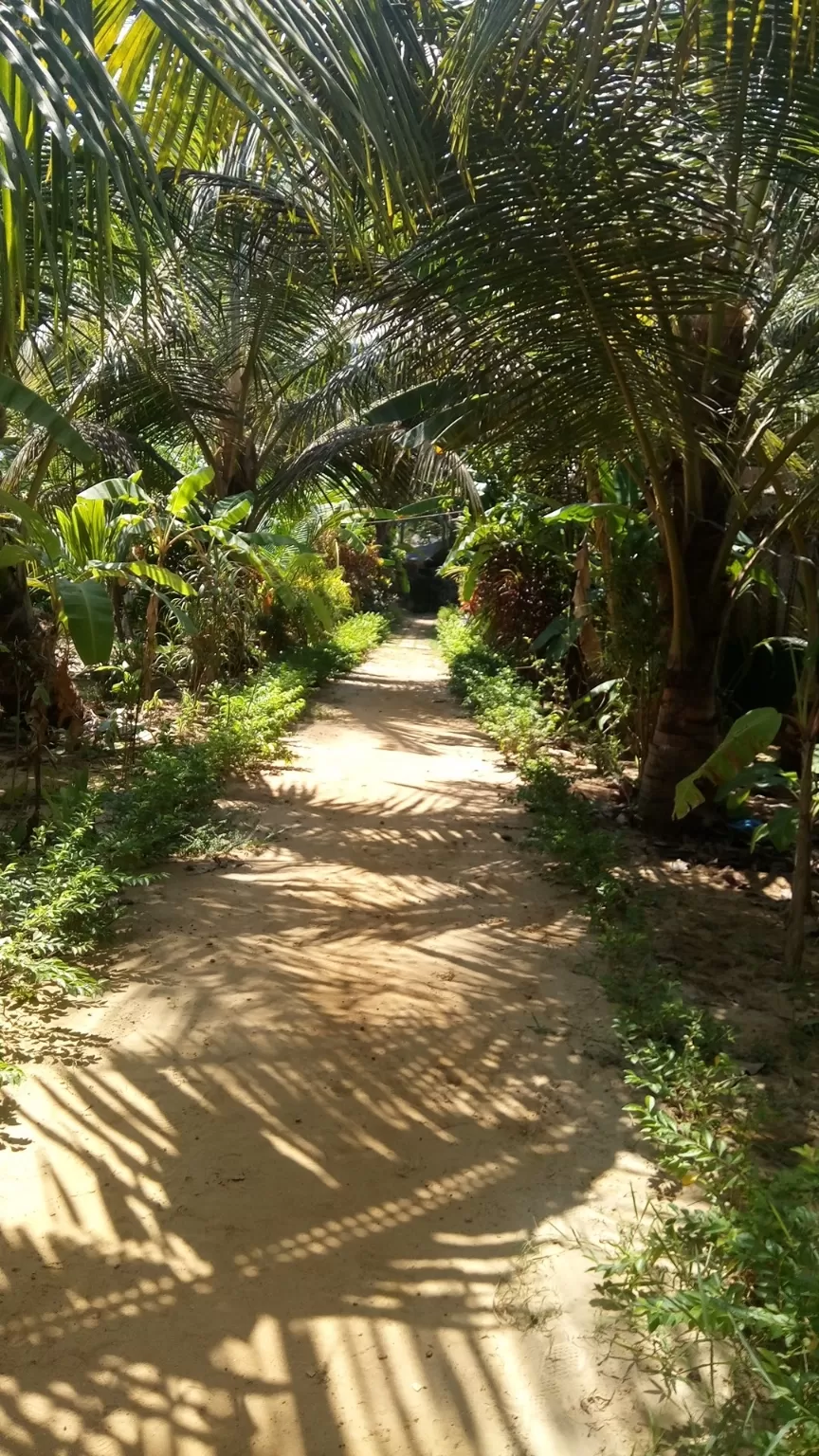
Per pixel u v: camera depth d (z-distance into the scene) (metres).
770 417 4.81
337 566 17.38
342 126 2.89
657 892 4.68
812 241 4.63
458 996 3.53
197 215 6.37
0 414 6.16
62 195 2.45
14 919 3.64
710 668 5.55
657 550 6.05
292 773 6.76
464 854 5.19
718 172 4.38
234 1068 2.98
